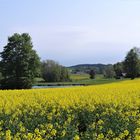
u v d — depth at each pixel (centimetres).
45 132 1334
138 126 1474
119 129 1465
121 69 10850
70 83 7862
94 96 2425
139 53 10300
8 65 7612
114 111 1769
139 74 10244
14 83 7475
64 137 1312
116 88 3180
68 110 1867
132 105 2014
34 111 1970
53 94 2652
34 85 7656
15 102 2203
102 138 1244
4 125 1557
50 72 9531
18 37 7694
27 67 7588
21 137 1265
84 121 1764
